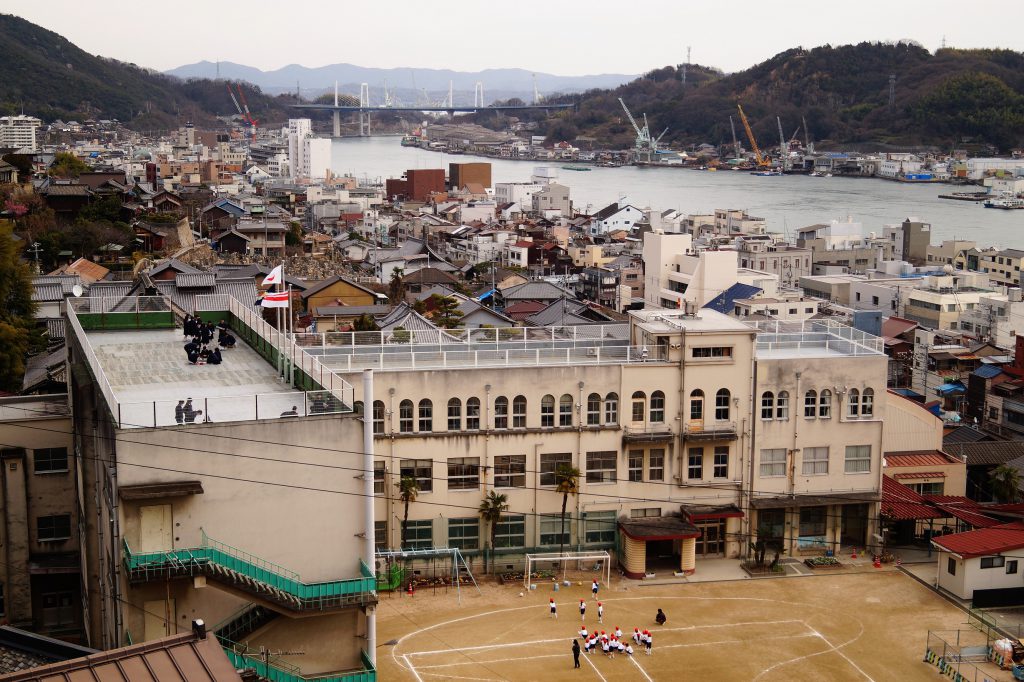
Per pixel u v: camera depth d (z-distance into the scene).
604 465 66.31
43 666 29.41
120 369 49.44
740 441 67.75
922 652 55.94
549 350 69.25
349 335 69.81
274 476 39.59
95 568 45.84
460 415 63.91
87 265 140.88
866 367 68.94
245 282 103.31
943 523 73.62
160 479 38.03
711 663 54.00
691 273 169.00
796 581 65.19
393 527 63.25
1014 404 113.81
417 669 52.31
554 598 61.59
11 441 52.78
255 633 39.66
